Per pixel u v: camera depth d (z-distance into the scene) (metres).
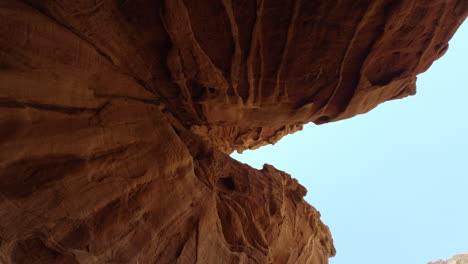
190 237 7.16
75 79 5.54
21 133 4.06
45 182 4.30
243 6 7.08
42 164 4.43
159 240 6.34
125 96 7.33
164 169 7.23
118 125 6.48
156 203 6.61
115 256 5.25
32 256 4.14
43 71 4.72
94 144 5.55
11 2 4.53
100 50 7.09
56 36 5.23
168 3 6.68
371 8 7.05
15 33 4.34
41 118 4.50
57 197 4.43
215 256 7.82
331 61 8.63
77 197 4.78
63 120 4.99
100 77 6.48
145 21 7.18
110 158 5.85
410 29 7.82
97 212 5.17
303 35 7.71
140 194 6.29
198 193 8.26
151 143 7.34
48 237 4.25
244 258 8.74
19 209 3.91
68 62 5.43
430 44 8.38
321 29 7.58
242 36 7.73
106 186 5.46
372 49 8.21
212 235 8.09
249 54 8.15
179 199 7.36
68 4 5.69
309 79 9.22
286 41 7.85
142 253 5.79
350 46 8.12
